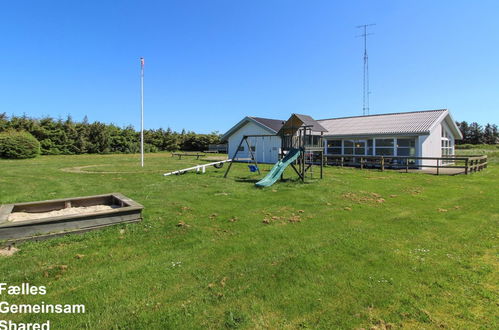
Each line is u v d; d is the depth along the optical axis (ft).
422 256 12.37
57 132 109.70
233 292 9.52
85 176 39.93
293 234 15.20
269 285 9.96
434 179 37.37
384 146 60.29
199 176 40.37
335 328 7.73
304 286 9.89
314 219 18.07
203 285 9.98
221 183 32.99
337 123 74.64
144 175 41.37
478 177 39.88
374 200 23.79
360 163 57.77
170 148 149.69
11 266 11.20
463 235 15.07
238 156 78.89
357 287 9.81
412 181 35.22
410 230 15.92
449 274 10.71
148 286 9.90
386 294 9.36
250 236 14.88
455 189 29.48
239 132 78.74
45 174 42.04
